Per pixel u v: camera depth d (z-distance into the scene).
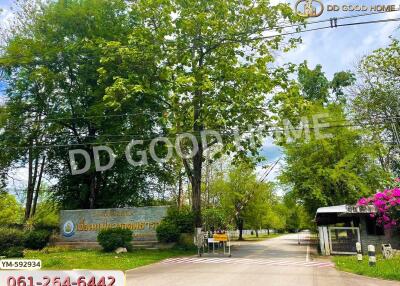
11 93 30.64
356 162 29.55
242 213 48.47
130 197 33.38
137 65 24.67
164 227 24.72
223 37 24.00
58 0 30.45
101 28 29.91
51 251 24.25
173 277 12.86
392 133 31.42
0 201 47.00
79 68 29.75
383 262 15.16
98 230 26.83
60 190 33.25
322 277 12.43
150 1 24.02
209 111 23.34
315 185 28.81
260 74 23.34
